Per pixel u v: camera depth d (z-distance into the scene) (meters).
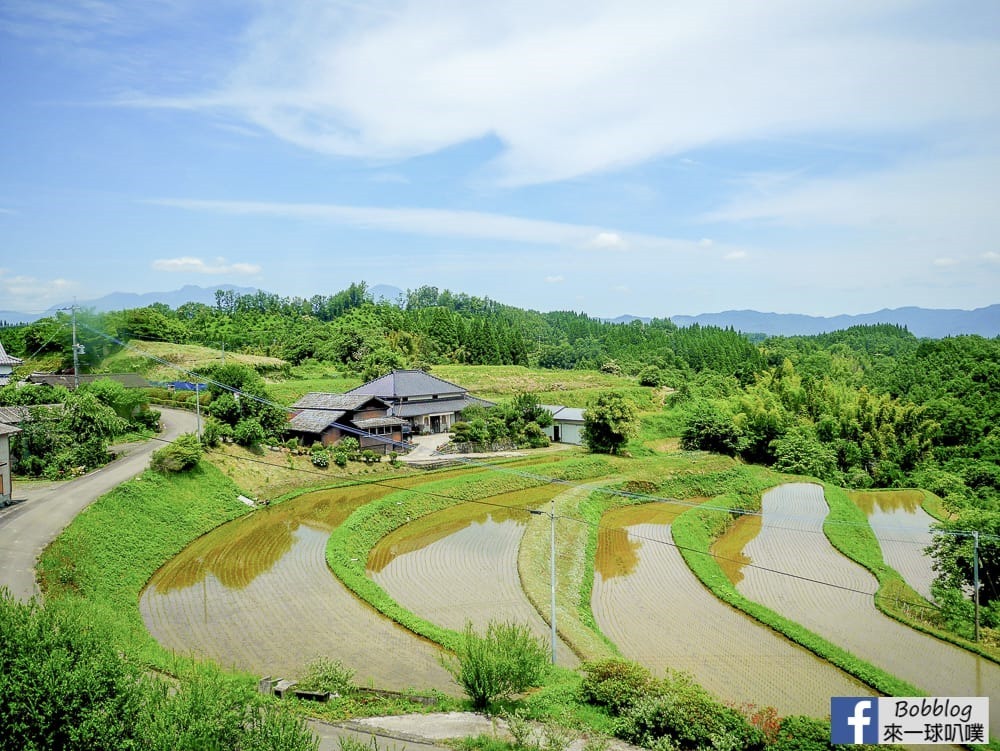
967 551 31.64
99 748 12.98
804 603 32.53
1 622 13.91
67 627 14.59
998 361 88.19
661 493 56.59
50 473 40.09
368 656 24.33
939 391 82.56
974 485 60.78
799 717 18.66
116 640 20.56
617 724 19.38
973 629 29.41
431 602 30.22
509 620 28.22
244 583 31.33
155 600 29.03
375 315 136.38
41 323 75.44
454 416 75.94
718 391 106.69
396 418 64.00
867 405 77.62
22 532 30.03
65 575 26.66
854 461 73.56
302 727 15.82
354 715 19.59
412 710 20.12
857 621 30.38
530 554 36.16
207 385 69.75
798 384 101.44
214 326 111.94
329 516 42.69
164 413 63.47
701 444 74.62
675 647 26.75
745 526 48.09
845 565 38.72
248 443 52.19
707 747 18.05
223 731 14.05
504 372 109.75
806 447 70.62
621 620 29.56
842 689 23.44
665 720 18.78
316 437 57.88
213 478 44.28
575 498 49.34
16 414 42.09
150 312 93.62
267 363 86.31
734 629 28.66
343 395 64.38
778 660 25.67
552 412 79.12
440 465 57.44
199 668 20.00
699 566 36.22
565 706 20.73
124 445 50.16
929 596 34.25
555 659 24.66
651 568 36.69
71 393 47.91
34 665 13.19
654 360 129.88
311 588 30.78
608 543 41.62
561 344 169.50
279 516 42.66
